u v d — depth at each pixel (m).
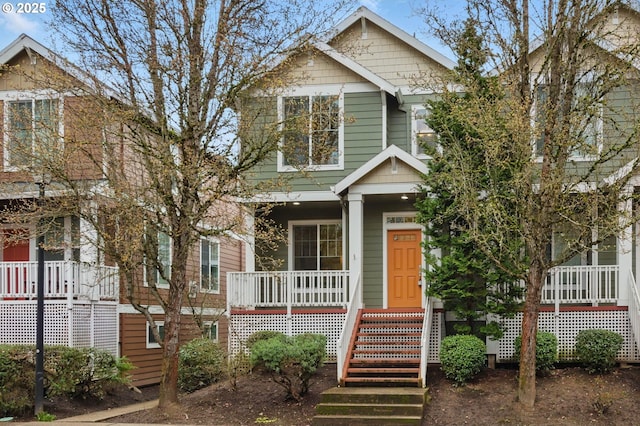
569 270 16.56
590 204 12.88
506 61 13.99
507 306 15.44
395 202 18.92
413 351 15.78
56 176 13.84
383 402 13.32
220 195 13.46
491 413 13.00
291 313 17.88
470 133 14.46
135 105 14.09
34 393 14.50
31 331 17.05
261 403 14.27
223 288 25.81
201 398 14.84
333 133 18.94
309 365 14.09
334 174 18.80
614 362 15.12
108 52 14.28
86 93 14.25
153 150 14.25
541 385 14.39
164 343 14.30
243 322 17.97
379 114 18.86
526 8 13.88
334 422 12.80
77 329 16.95
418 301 18.58
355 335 16.52
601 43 15.95
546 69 14.19
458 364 14.61
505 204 14.03
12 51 18.61
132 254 14.34
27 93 17.55
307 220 19.92
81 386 15.50
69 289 16.72
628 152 16.23
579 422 12.41
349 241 17.39
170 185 13.67
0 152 17.52
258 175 18.80
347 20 19.55
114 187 13.39
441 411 13.27
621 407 12.98
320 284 17.88
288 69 16.02
